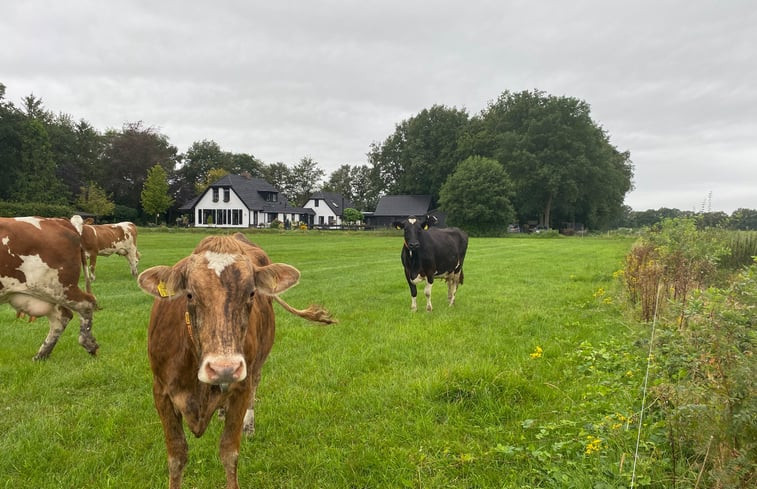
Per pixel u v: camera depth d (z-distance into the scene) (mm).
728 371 3145
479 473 4004
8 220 6602
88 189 68562
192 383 3295
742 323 3385
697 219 11070
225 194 75688
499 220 66875
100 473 4113
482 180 65500
